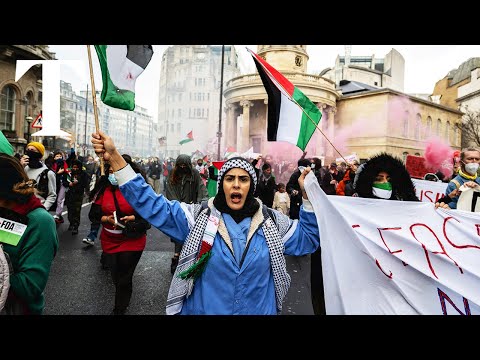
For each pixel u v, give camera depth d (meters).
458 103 47.91
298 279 5.37
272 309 1.94
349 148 42.88
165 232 1.96
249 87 41.22
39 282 1.78
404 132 41.69
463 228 2.51
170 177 5.58
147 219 1.92
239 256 1.89
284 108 2.72
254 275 1.88
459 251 2.47
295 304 4.32
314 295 3.00
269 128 2.71
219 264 1.86
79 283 4.76
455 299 2.41
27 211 1.81
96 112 1.93
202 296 1.88
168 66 88.56
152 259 6.27
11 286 1.74
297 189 6.83
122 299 3.63
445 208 2.58
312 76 40.25
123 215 3.55
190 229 1.95
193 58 86.38
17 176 1.76
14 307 1.81
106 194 3.61
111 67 2.18
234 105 44.97
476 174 3.63
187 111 85.69
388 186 2.85
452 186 3.75
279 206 8.21
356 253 2.25
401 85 72.44
